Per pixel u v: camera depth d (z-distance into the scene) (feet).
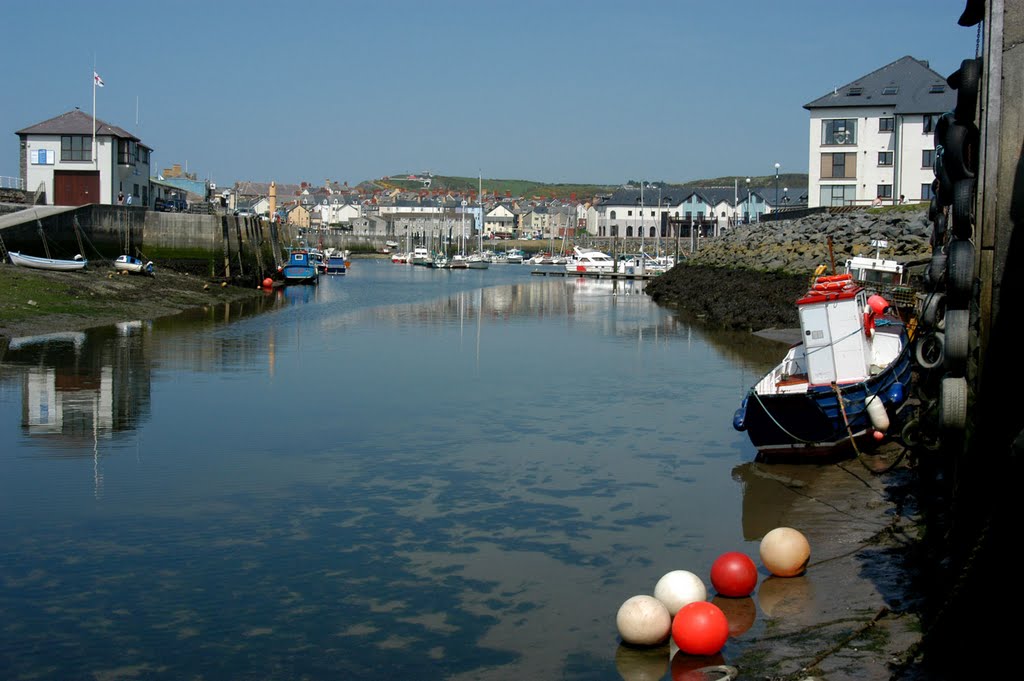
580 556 40.06
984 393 29.55
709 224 405.18
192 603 34.91
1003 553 25.11
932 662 26.66
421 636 32.32
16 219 161.68
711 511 46.09
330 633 32.50
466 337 117.50
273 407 69.77
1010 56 28.89
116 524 43.47
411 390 77.61
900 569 36.55
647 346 108.37
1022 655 24.13
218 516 44.83
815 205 191.11
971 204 30.50
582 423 65.41
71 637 31.99
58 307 124.67
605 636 32.35
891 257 126.11
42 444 57.72
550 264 454.40
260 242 248.52
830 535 41.93
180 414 66.85
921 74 185.78
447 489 49.70
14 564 38.47
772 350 104.12
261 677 29.37
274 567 38.52
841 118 188.14
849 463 53.93
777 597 34.86
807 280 130.62
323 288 228.02
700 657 30.14
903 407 58.03
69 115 208.85
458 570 38.37
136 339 106.83
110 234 186.60
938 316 45.09
